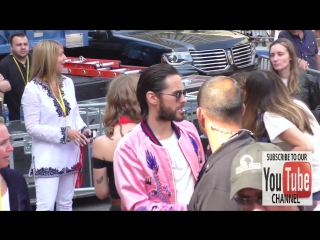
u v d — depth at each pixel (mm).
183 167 3268
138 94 3279
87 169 6121
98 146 3879
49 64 5090
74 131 5156
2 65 6656
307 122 3883
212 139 3004
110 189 3887
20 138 5832
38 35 8695
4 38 8352
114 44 10102
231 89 3027
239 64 10164
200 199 2840
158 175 3186
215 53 9867
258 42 12312
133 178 3146
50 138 5094
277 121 3822
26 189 3541
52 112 5113
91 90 7270
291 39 8477
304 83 5539
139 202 3113
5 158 3391
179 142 3303
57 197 5422
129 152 3176
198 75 9242
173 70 3234
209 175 2844
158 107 3213
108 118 3902
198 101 3111
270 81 3896
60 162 5211
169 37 10172
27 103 5094
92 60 8156
